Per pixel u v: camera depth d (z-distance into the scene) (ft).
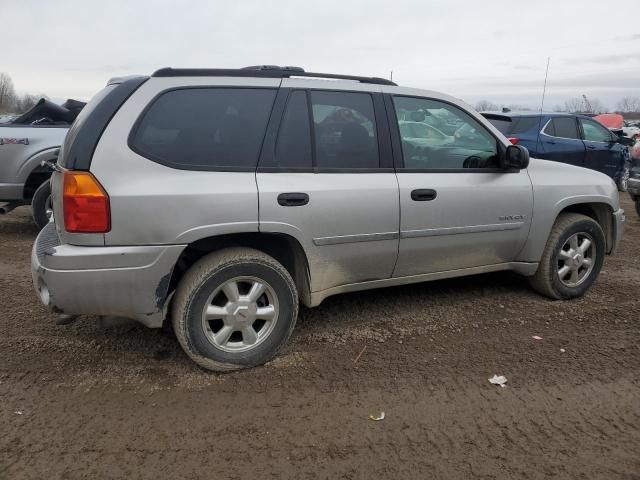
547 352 12.09
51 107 25.27
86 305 9.74
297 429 9.09
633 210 32.83
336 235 11.41
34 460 8.14
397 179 12.10
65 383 10.36
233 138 10.59
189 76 10.54
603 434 9.12
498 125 32.78
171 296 10.71
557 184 14.49
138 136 9.85
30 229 24.16
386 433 9.03
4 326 12.82
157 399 9.91
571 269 15.26
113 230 9.53
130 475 7.88
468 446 8.73
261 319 11.09
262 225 10.52
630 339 12.84
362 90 12.09
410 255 12.57
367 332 12.95
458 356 11.82
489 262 14.08
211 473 7.97
